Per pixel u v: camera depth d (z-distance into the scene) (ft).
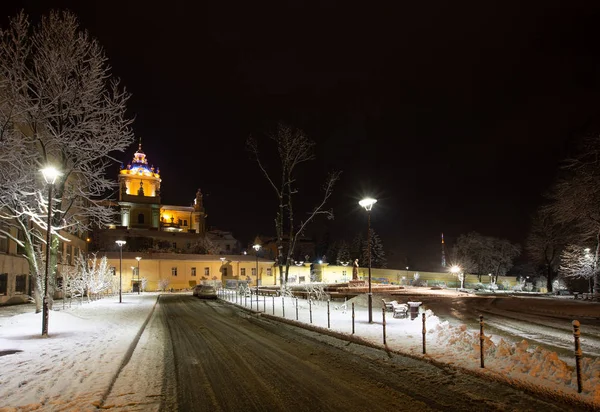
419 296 143.54
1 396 23.85
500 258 281.95
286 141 117.08
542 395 22.99
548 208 126.31
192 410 21.52
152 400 23.20
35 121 67.51
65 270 106.32
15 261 112.37
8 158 63.72
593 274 132.57
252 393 24.53
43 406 21.91
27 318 61.46
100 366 31.35
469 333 37.50
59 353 37.19
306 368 31.01
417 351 34.86
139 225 330.95
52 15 68.95
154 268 235.61
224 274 256.11
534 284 288.71
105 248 278.67
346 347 39.73
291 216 120.98
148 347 41.37
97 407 21.89
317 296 96.53
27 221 69.62
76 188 78.48
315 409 21.61
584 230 132.46
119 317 73.61
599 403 20.66
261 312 77.41
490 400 22.63
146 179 355.97
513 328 54.24
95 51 71.82
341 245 361.71
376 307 83.97
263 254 370.53
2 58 62.95
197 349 39.96
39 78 68.54
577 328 23.03
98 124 71.97
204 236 333.62
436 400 22.80
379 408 21.65
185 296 168.14
